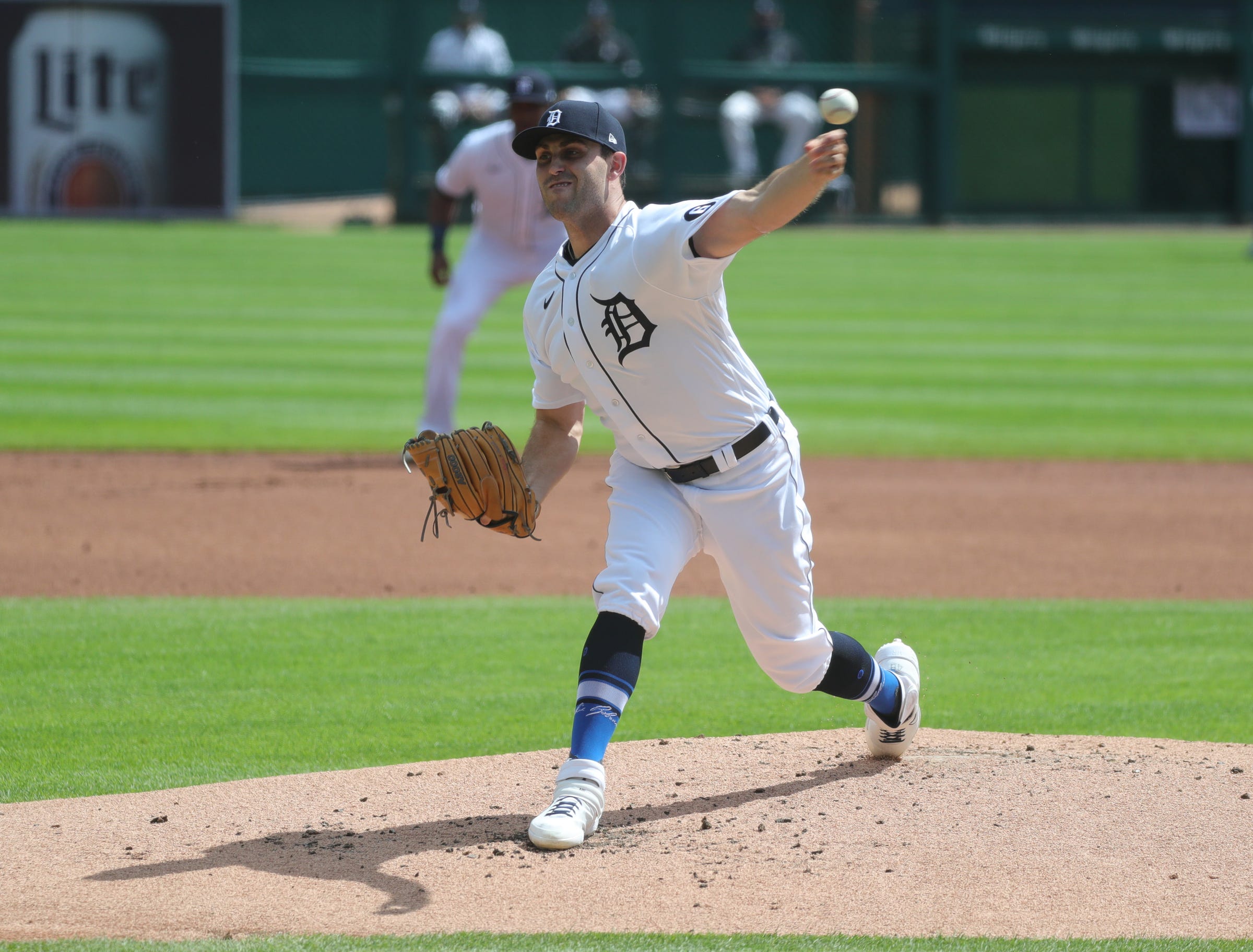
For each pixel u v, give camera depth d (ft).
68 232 264.72
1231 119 327.06
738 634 70.85
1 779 49.34
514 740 54.34
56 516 93.97
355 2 319.06
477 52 299.99
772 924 36.91
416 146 297.53
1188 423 131.64
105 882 39.70
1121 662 65.87
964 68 322.75
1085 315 195.31
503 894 38.78
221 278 214.28
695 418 42.22
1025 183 329.31
